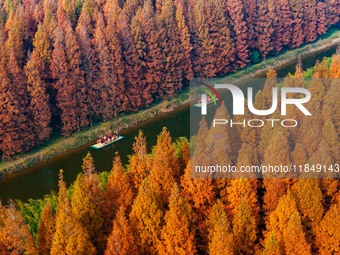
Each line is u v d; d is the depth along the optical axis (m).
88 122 93.19
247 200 44.75
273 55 132.75
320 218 43.91
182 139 74.38
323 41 142.75
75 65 89.81
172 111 101.81
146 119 98.12
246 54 123.56
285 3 130.75
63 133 89.94
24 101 84.00
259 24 127.06
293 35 136.00
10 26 91.12
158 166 48.50
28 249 43.06
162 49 104.31
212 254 41.62
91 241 46.41
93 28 99.69
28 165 81.25
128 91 99.12
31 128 84.81
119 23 99.44
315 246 43.47
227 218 45.53
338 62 67.75
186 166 51.59
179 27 108.56
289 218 42.12
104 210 48.22
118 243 42.12
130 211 49.38
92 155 83.06
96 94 94.19
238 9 120.56
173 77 106.88
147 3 106.00
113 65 95.06
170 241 43.12
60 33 88.38
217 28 116.38
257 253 42.75
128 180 50.16
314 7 137.62
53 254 42.09
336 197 46.44
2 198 72.75
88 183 48.12
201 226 45.66
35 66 84.38
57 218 43.84
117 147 85.50
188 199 47.19
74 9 101.88
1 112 80.44
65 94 88.69
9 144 81.50
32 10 102.19
